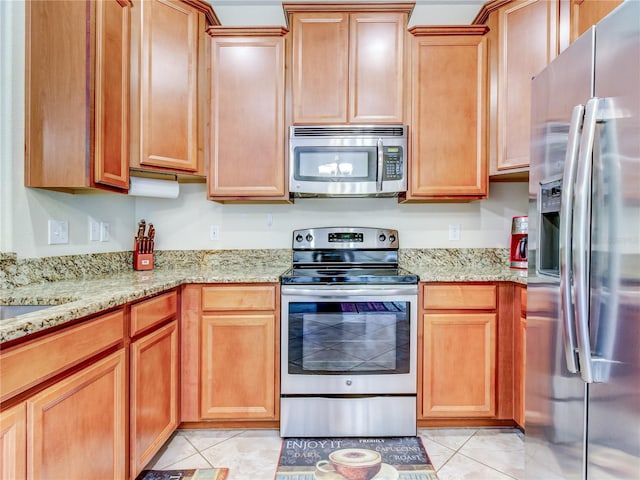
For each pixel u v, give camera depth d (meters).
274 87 2.13
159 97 1.95
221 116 2.13
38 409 0.98
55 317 1.01
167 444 1.88
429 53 2.14
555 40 1.94
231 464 1.71
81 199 1.88
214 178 2.14
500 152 2.09
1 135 1.45
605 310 0.98
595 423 1.03
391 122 2.15
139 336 1.52
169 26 1.98
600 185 1.00
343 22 2.14
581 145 1.02
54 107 1.54
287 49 2.16
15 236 1.50
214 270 2.30
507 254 2.48
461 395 1.95
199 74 2.10
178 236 2.47
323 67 2.14
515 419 1.93
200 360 1.92
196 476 1.63
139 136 1.89
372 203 2.50
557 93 1.22
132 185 1.95
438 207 2.49
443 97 2.14
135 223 2.44
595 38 1.03
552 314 1.25
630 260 0.91
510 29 2.05
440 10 2.50
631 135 0.91
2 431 0.89
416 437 1.94
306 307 1.91
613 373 0.96
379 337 1.92
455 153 2.14
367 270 2.29
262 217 2.49
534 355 1.37
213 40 2.13
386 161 2.12
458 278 1.94
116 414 1.34
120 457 1.37
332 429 1.92
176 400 1.86
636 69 0.90
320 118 2.15
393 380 1.92
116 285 1.59
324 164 2.12
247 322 1.93
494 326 1.95
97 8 1.56
